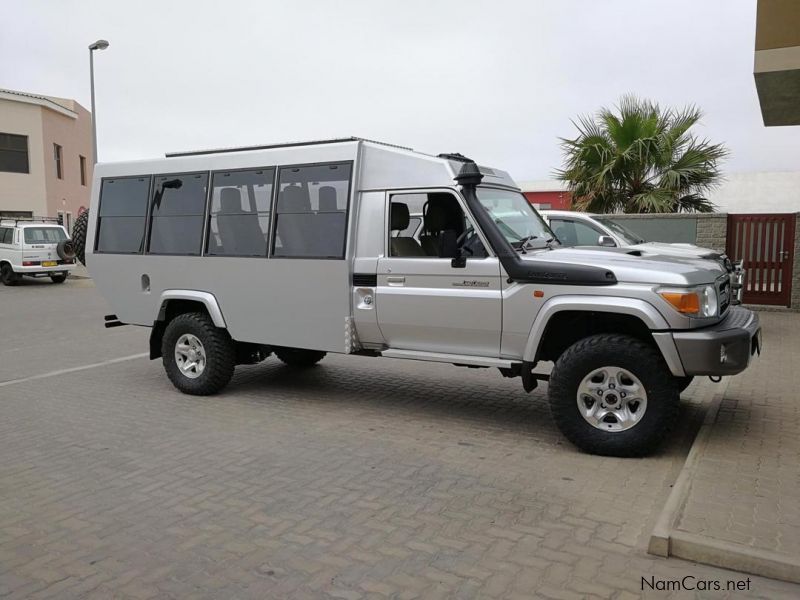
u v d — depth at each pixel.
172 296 7.53
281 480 5.00
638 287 5.18
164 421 6.57
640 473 5.04
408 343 6.31
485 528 4.16
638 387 5.23
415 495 4.69
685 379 5.98
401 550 3.90
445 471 5.14
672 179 15.66
